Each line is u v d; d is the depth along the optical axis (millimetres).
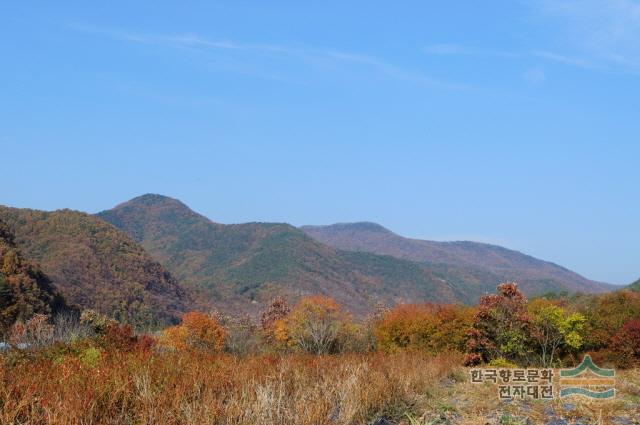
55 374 9836
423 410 11672
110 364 11219
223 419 8367
